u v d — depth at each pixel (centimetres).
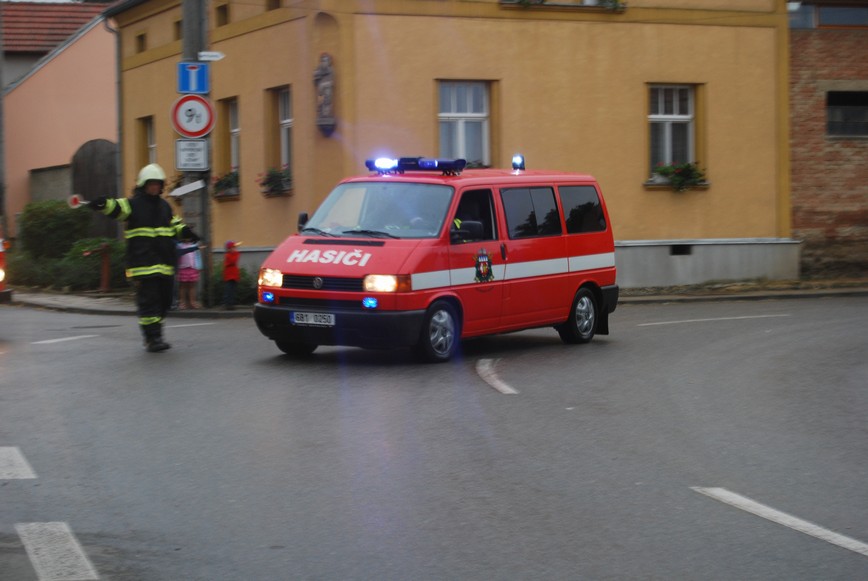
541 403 970
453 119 2217
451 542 577
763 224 2456
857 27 2512
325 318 1153
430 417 898
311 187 2208
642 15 2320
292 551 558
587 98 2288
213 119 1839
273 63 2314
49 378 1073
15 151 3962
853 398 1021
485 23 2200
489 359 1241
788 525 617
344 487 682
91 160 3241
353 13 2114
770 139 2453
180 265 1841
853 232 2531
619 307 2023
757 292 2275
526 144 2245
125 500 647
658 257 2347
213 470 719
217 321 1692
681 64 2364
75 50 4047
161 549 559
